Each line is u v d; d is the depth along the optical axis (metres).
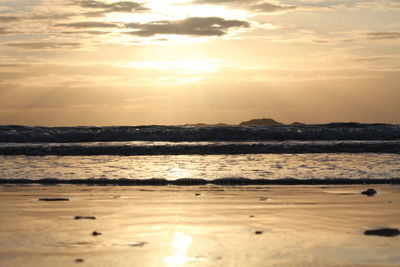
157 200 9.84
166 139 27.42
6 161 17.52
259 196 10.33
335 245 6.14
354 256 5.64
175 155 19.66
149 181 12.59
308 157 18.31
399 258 5.55
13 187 11.79
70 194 10.68
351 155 18.94
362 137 27.72
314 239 6.45
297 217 7.99
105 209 8.77
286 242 6.30
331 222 7.58
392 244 6.16
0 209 8.76
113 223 7.51
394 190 11.07
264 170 14.62
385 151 20.25
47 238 6.51
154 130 28.67
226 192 10.95
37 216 8.09
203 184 12.32
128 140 27.50
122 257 5.59
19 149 20.69
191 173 14.02
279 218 7.91
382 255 5.68
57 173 14.20
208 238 6.53
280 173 13.89
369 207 8.89
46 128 32.84
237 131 27.78
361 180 12.44
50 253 5.77
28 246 6.09
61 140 27.38
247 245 6.15
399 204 9.19
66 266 5.25
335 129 28.41
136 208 8.89
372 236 6.61
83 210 8.66
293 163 16.41
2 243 6.24
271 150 20.53
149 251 5.86
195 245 6.15
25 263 5.36
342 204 9.24
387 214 8.21
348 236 6.62
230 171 14.44
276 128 30.14
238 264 5.34
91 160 17.86
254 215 8.18
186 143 24.38
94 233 6.77
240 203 9.43
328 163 16.36
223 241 6.36
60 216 8.09
